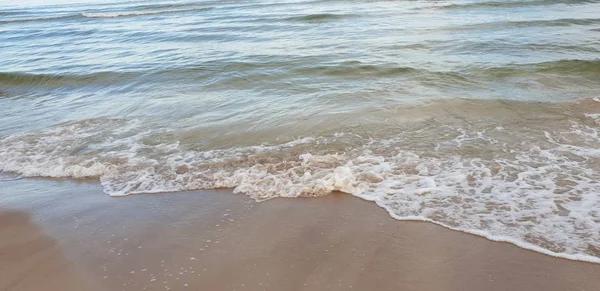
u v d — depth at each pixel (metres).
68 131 7.00
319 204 4.34
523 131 6.09
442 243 3.57
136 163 5.59
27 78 11.52
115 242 3.76
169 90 9.50
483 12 20.08
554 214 3.92
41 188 5.01
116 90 9.93
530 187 4.46
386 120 6.75
